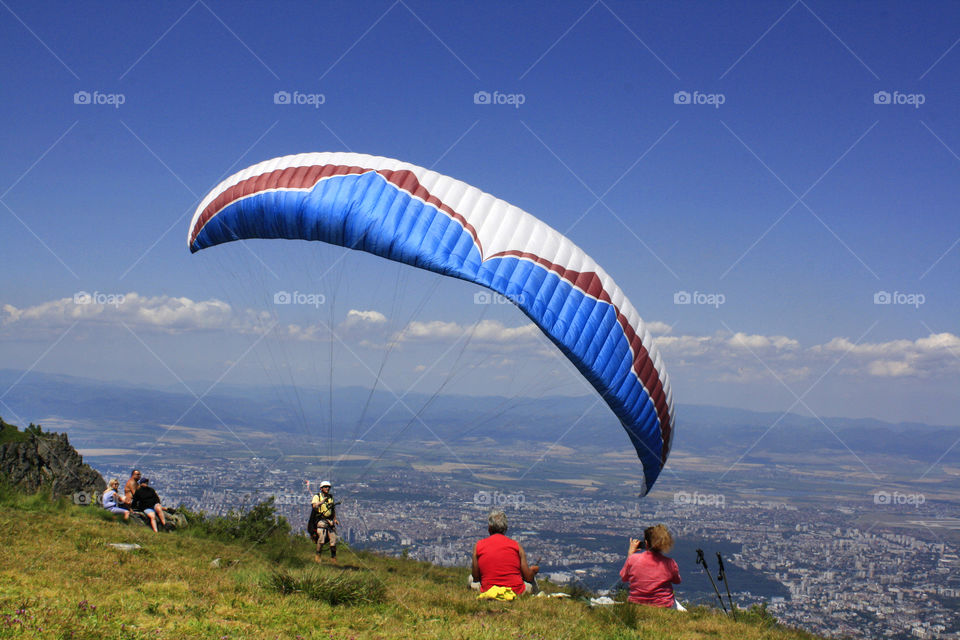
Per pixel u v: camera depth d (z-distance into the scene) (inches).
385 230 546.0
